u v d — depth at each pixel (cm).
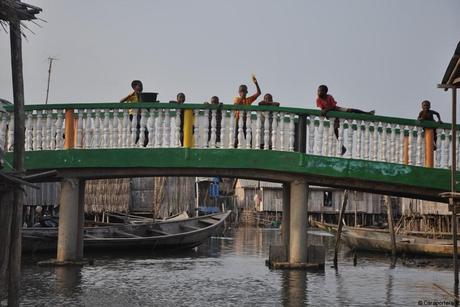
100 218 3428
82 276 1356
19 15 818
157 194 3566
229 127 1365
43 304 1030
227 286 1277
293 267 1441
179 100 1406
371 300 1122
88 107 1377
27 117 1394
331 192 5628
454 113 1164
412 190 1362
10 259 816
